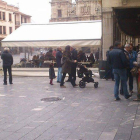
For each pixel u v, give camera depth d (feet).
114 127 18.76
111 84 40.01
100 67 45.98
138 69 27.14
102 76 46.06
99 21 65.41
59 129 18.52
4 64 41.47
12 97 30.76
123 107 24.81
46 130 18.34
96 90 34.71
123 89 28.32
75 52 44.55
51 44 58.03
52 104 26.61
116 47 27.89
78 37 57.06
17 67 60.95
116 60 27.22
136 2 45.78
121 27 64.18
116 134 17.28
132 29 67.21
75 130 18.24
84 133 17.58
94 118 21.18
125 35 74.69
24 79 48.55
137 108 24.31
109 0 47.16
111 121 20.26
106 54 45.55
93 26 62.49
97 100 28.27
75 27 63.21
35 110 24.18
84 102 27.37
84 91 34.09
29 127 19.06
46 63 60.34
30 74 54.70
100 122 20.04
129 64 28.43
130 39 83.61
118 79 27.81
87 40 55.83
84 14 195.93
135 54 31.12
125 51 29.96
